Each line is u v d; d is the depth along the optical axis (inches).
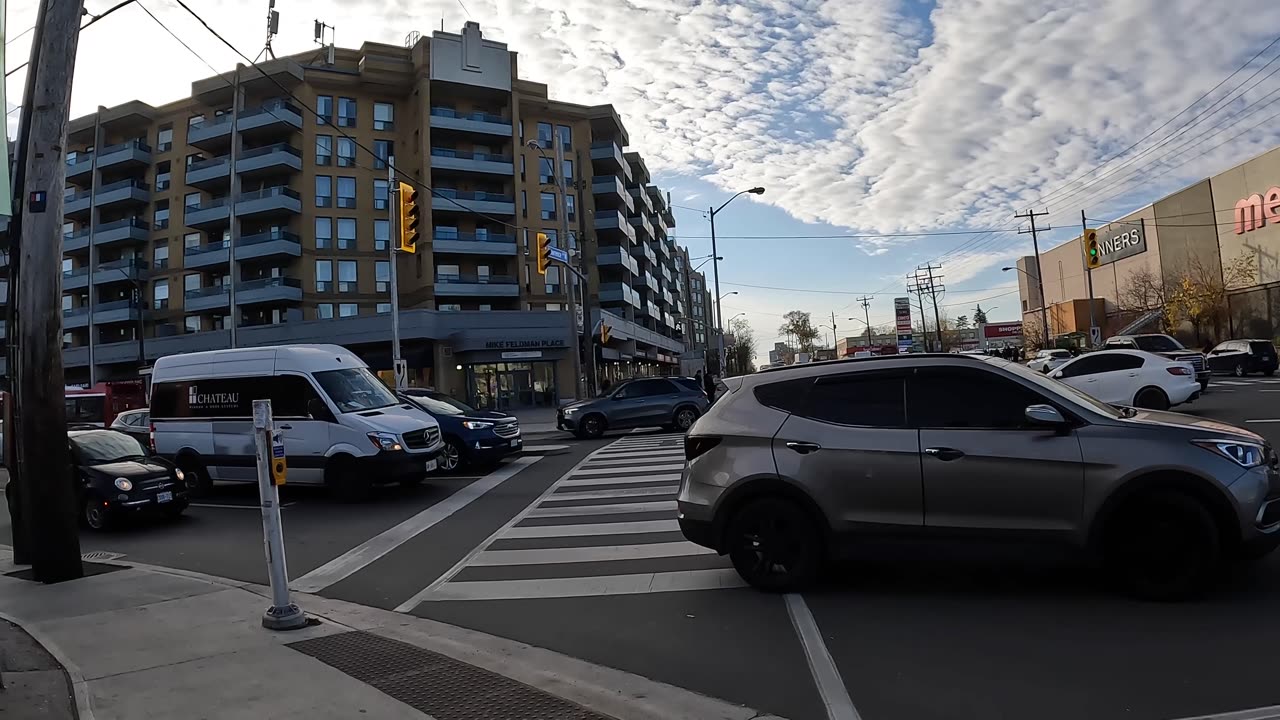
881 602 217.5
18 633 225.5
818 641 190.7
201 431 521.7
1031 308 3152.1
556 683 170.9
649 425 833.5
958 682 161.0
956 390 221.9
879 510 219.0
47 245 303.4
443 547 337.4
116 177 2192.4
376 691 167.2
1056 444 205.8
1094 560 203.2
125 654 200.5
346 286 1919.3
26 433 299.1
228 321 1999.3
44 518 297.4
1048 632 185.8
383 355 1678.2
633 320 2481.5
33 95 304.5
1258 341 1210.6
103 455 451.2
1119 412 221.1
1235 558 199.9
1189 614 190.9
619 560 290.0
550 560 299.0
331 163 1927.9
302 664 186.4
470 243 1945.1
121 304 2076.8
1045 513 204.8
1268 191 1706.4
